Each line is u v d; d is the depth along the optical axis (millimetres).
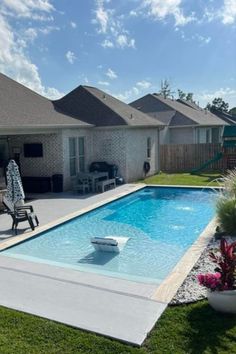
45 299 6320
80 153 20312
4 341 5008
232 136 25750
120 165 21156
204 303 5973
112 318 5605
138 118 23422
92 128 20938
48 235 11430
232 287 5656
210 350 4738
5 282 7113
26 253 9688
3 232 10992
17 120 14891
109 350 4820
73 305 6070
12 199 11602
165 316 5613
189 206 15977
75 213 13461
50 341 5020
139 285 6988
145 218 13953
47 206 14828
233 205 9969
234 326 5273
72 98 23016
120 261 9211
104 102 22562
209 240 9656
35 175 19000
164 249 10219
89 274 7617
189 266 7730
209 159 26859
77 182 18547
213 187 18188
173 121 32781
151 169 25125
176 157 27734
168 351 4750
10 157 19359
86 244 10641
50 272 7699
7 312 5844
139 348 4852
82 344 4941
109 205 15695
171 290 6531
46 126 15852
